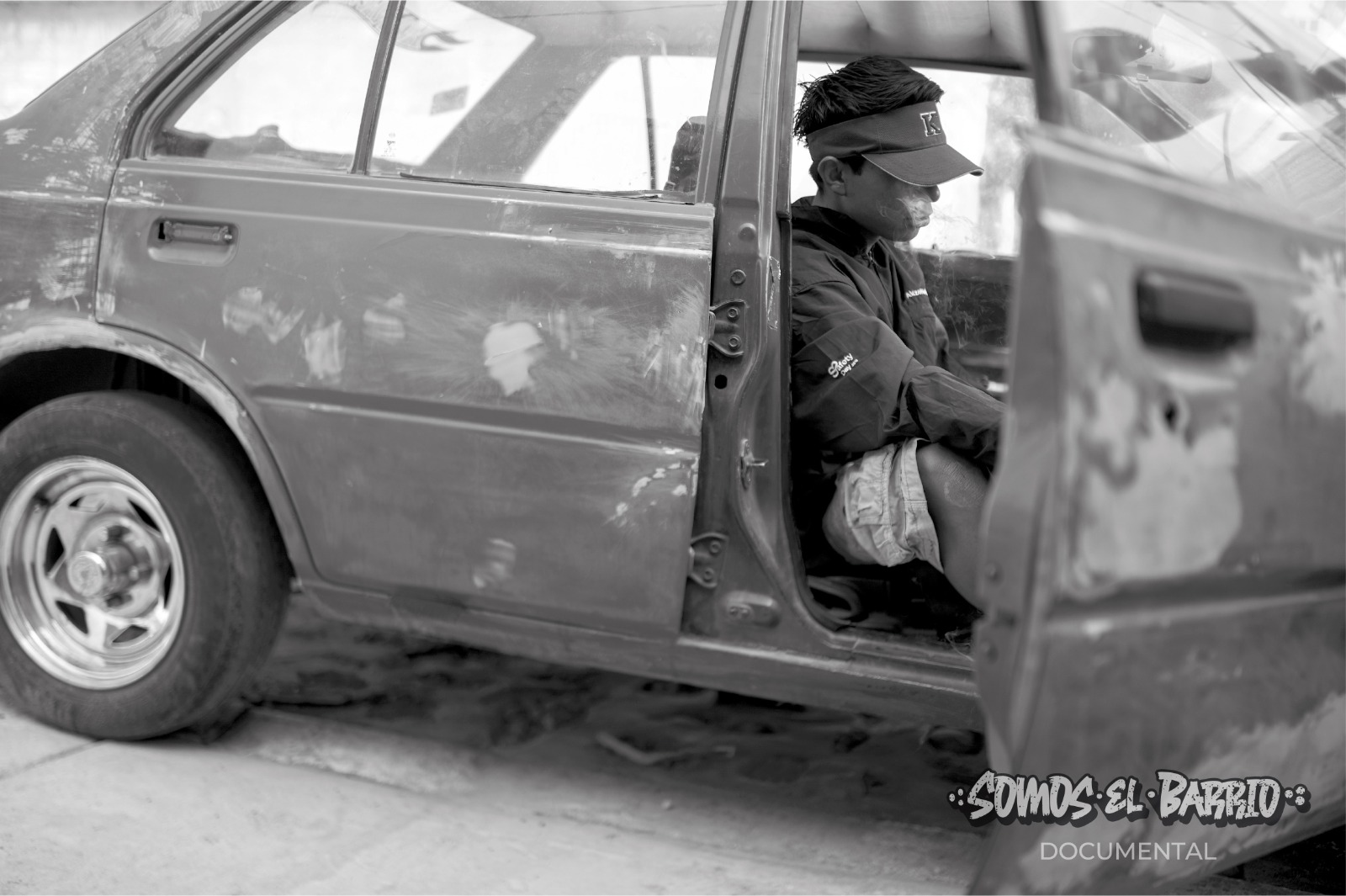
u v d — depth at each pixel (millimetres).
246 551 2254
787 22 2020
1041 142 1178
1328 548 1412
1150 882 1450
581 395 1976
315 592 2242
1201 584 1281
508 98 2123
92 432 2264
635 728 2666
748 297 1942
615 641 2086
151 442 2232
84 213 2230
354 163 2170
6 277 2270
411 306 2049
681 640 2053
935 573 2193
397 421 2074
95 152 2250
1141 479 1182
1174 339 1233
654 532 1972
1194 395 1234
